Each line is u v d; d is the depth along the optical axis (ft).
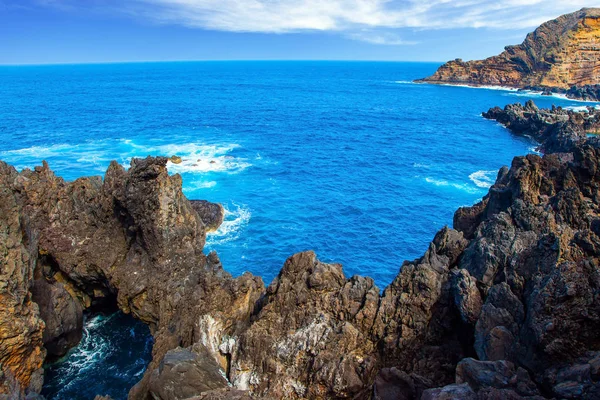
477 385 58.49
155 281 107.24
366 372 71.97
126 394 93.91
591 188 124.98
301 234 188.55
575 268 67.51
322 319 79.61
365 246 181.27
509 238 90.94
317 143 374.43
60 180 119.03
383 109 602.85
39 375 84.74
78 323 107.04
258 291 103.76
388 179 273.54
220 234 183.52
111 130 391.65
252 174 271.28
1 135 356.59
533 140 387.14
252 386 74.69
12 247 78.13
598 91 624.59
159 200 106.01
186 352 73.41
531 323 63.46
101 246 113.19
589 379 52.85
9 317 75.20
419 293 80.59
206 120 466.70
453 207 226.99
